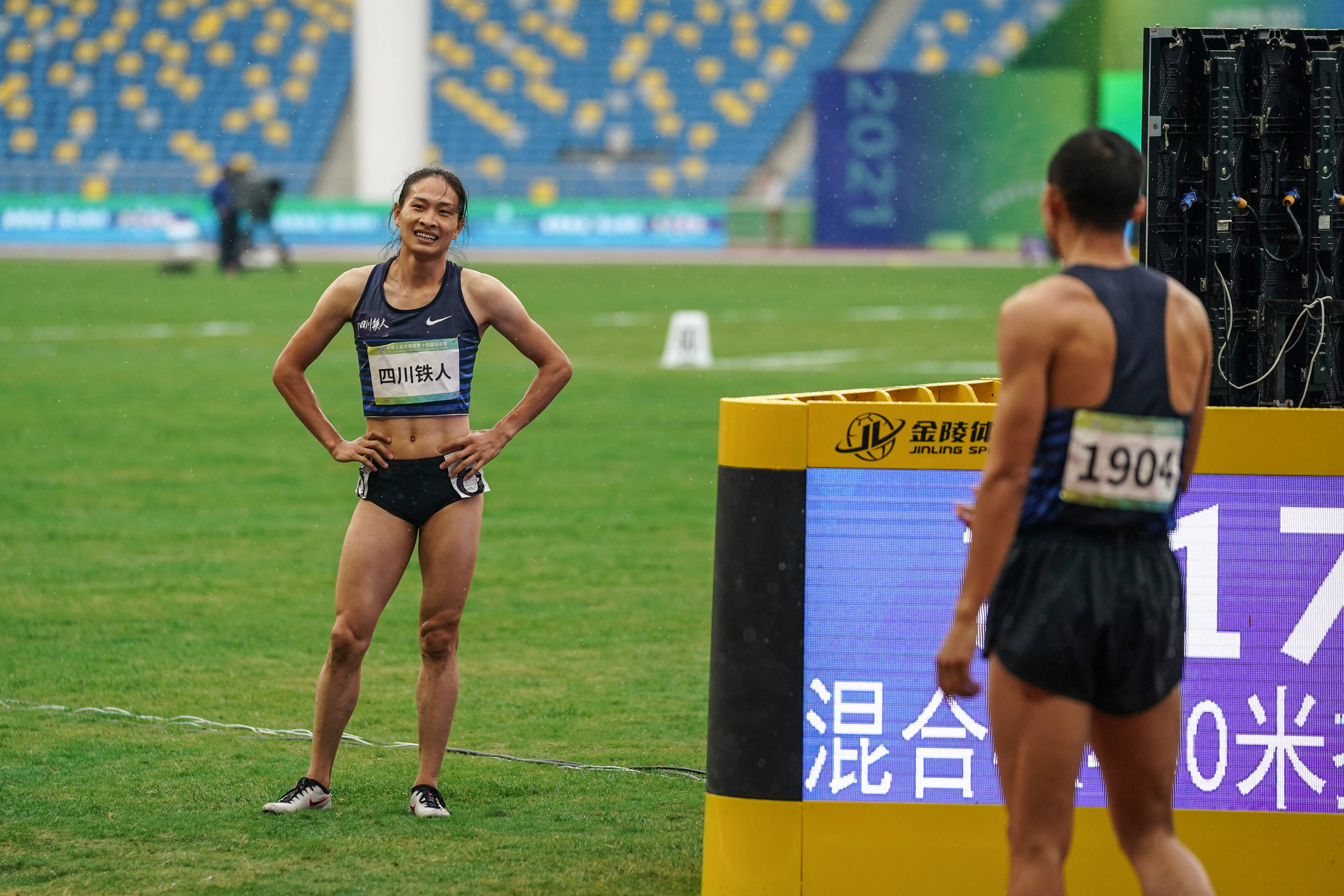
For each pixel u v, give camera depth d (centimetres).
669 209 10581
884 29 12044
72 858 1142
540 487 2945
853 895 1027
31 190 10950
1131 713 832
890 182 10319
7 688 1661
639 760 1429
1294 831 1027
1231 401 1239
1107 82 9525
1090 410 813
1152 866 846
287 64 12231
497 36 12381
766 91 11900
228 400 4166
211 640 1888
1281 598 1019
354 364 5038
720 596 1030
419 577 2330
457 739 1498
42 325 6131
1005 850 1024
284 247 8631
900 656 1020
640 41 12281
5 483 3002
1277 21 8775
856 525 1018
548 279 8406
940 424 1009
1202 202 1206
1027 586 826
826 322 6300
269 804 1255
